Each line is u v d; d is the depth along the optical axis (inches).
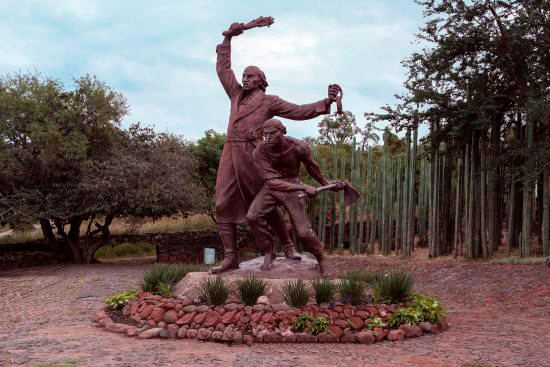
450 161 765.3
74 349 291.7
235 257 397.7
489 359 272.7
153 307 352.2
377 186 831.7
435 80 705.6
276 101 402.6
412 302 355.6
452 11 678.5
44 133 786.2
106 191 825.5
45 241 972.6
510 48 652.7
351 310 328.2
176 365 256.2
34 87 849.5
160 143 922.1
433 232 747.4
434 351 289.7
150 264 896.3
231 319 322.0
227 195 397.4
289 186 375.9
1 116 808.9
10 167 799.7
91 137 893.8
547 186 640.4
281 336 309.4
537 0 640.4
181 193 867.4
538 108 591.2
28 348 295.1
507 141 743.1
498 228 735.7
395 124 769.6
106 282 619.2
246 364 258.8
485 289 532.1
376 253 851.4
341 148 1099.3
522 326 374.3
